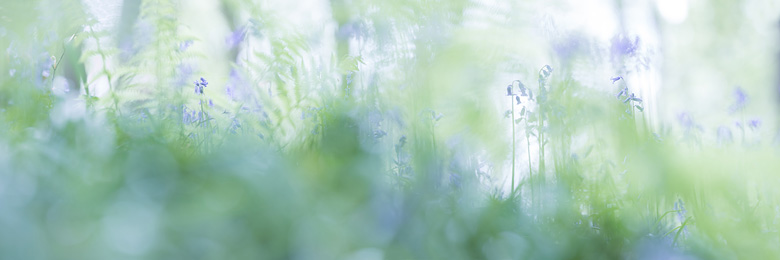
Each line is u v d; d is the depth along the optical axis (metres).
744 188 2.79
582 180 2.71
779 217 2.70
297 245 2.26
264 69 2.93
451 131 2.91
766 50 5.07
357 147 2.76
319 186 2.45
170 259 2.14
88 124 2.46
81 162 2.29
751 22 6.30
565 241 2.49
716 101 3.42
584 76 2.86
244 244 2.22
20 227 1.92
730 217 2.68
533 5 3.14
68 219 2.16
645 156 2.72
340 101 2.91
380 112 2.90
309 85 2.94
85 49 2.89
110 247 2.02
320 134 2.81
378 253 2.29
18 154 2.28
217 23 3.84
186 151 2.59
